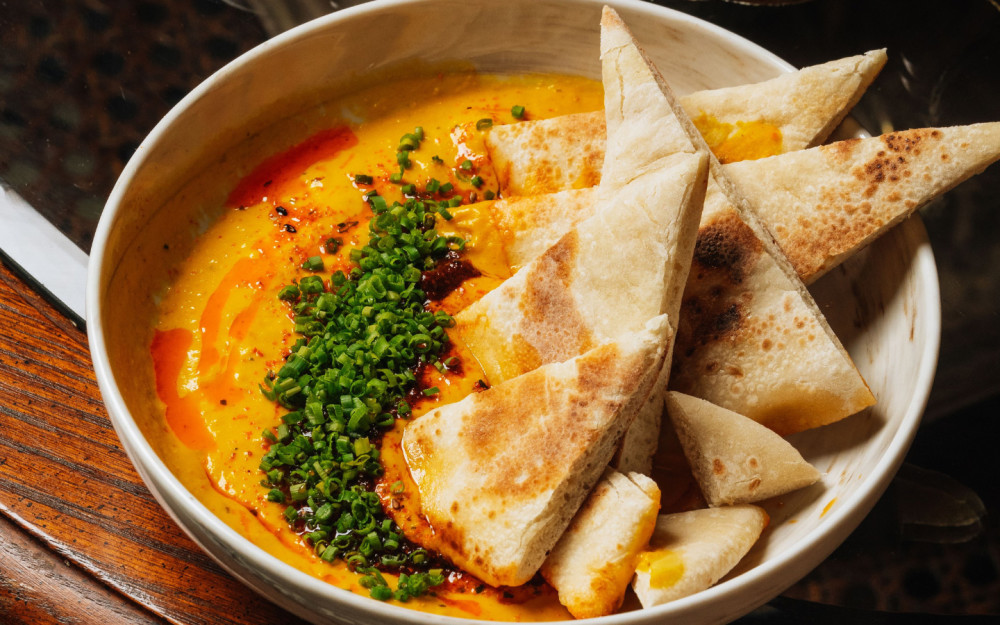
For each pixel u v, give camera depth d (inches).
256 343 14.5
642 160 14.0
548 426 12.8
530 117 16.4
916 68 17.1
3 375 14.4
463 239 15.2
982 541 14.9
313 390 14.0
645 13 15.6
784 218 14.3
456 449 13.3
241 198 15.5
